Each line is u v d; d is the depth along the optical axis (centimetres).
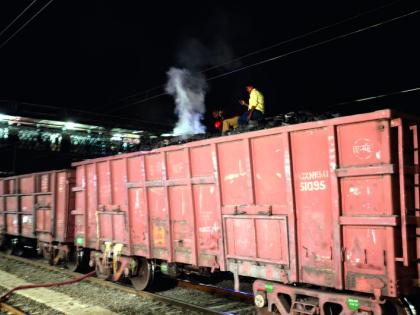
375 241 473
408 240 467
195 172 699
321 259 519
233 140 630
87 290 898
